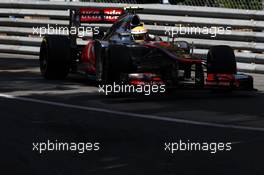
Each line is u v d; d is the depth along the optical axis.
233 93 39.56
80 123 29.30
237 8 57.12
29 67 50.91
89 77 40.47
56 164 22.55
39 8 61.09
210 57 37.12
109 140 26.03
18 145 25.25
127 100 35.75
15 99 35.62
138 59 36.78
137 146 25.11
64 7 59.66
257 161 22.97
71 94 37.56
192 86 35.56
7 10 62.56
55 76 43.78
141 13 56.25
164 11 55.03
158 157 23.53
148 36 39.22
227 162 22.84
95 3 58.28
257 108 33.88
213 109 33.38
